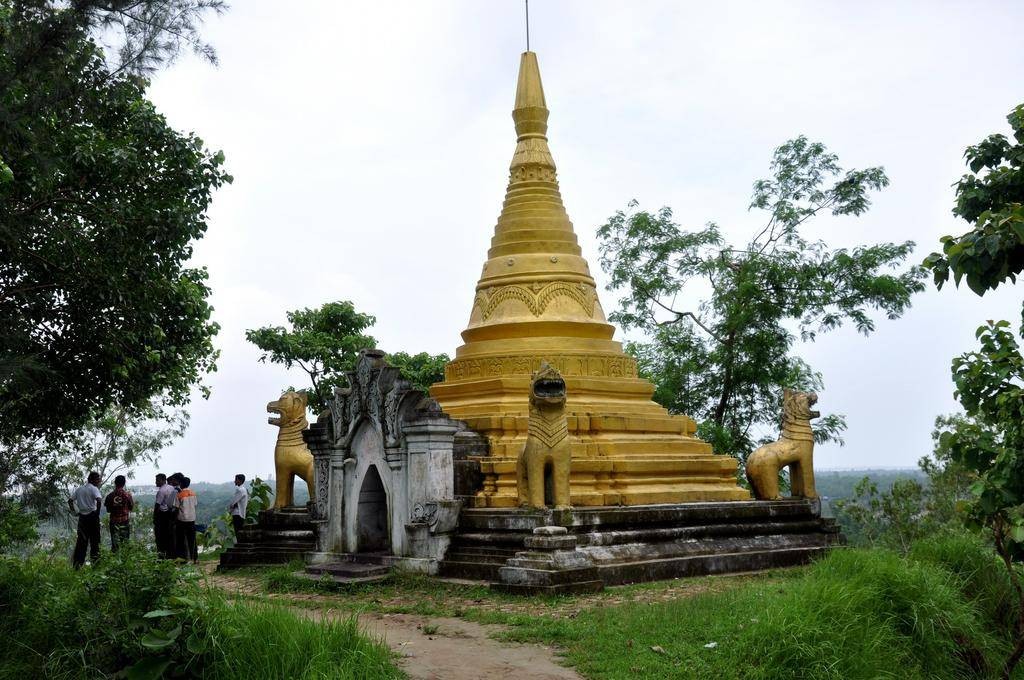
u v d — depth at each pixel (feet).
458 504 59.82
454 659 38.29
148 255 64.49
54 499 64.34
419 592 54.54
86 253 61.52
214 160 69.31
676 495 67.31
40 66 42.73
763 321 101.86
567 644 40.11
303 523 72.18
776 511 68.80
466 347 74.49
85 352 65.87
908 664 40.34
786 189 103.04
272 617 36.29
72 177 61.26
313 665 33.35
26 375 48.49
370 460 63.72
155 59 44.34
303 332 109.29
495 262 75.97
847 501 89.71
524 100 79.25
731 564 62.08
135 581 36.19
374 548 64.95
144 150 65.72
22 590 41.24
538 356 70.69
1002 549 39.93
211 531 90.33
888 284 97.71
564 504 57.98
